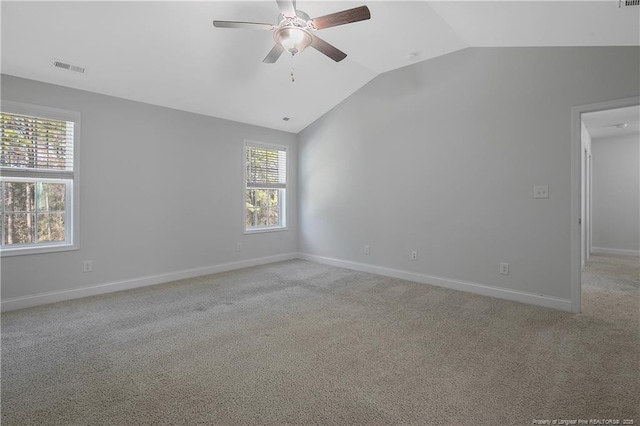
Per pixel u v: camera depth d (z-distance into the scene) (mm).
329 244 5355
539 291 3260
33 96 3250
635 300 3398
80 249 3574
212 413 1661
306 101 4855
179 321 2906
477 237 3672
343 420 1609
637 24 2326
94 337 2570
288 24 2316
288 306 3303
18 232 3312
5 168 3123
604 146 6324
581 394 1797
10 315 3041
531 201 3283
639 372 2012
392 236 4477
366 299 3518
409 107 4227
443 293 3713
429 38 3432
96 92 3646
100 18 2727
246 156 5184
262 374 2035
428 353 2297
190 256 4504
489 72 3527
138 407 1707
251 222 5391
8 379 1970
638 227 6008
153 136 4109
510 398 1772
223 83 3988
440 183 3957
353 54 3867
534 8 2391
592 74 2898
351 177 4973
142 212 4035
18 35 2730
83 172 3572
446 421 1598
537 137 3227
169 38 3092
